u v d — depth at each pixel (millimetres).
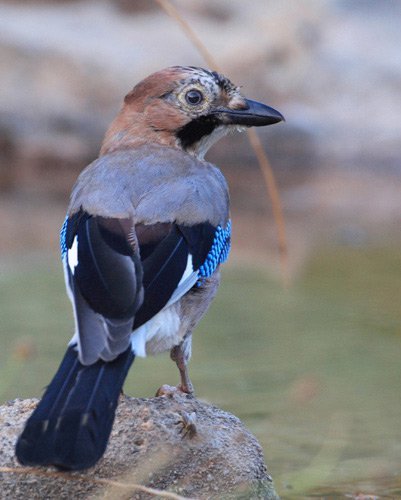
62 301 13781
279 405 10625
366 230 17328
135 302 7098
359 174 21484
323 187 20625
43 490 7383
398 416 10383
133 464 7512
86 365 6758
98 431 6445
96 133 21938
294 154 22016
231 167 21984
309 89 22688
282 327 12938
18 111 21844
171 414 7844
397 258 15672
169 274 7430
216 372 11555
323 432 9969
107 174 8234
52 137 21812
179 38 22812
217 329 12883
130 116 9195
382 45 23469
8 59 22172
